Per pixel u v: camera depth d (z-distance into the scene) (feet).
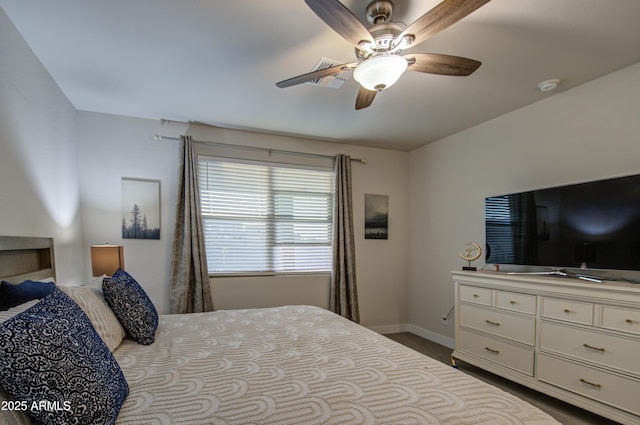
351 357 4.51
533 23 5.41
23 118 5.89
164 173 10.28
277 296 11.53
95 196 9.50
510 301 7.70
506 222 9.02
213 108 9.23
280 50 6.27
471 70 5.57
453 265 11.43
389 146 13.16
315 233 12.34
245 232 11.31
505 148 9.61
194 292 10.09
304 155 12.14
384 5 4.91
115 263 8.22
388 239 13.39
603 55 6.42
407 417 3.00
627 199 6.49
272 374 3.94
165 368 4.13
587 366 6.21
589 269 7.30
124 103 8.88
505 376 7.75
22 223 5.82
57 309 3.40
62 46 6.12
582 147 7.69
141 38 5.88
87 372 2.88
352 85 7.74
